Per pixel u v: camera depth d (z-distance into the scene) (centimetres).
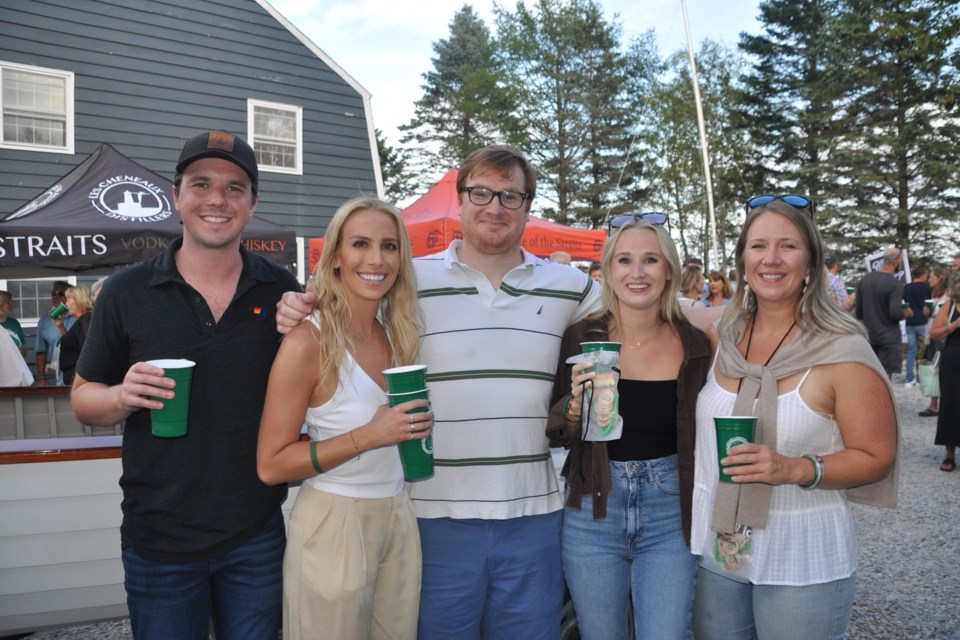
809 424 192
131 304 192
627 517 219
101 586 248
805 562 191
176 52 1145
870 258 1337
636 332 230
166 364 173
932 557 444
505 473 223
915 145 2569
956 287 614
